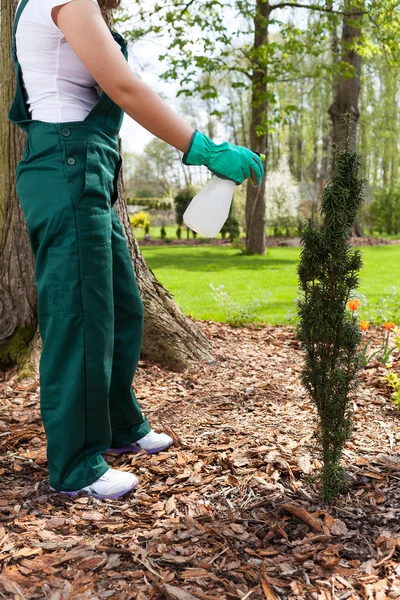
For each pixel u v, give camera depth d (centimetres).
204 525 181
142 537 173
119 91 177
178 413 294
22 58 188
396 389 318
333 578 154
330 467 195
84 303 188
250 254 1688
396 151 3141
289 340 495
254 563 161
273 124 1376
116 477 201
